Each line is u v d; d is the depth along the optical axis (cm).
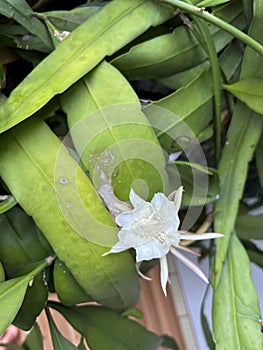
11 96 28
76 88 29
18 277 30
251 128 34
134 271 32
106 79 29
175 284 46
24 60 34
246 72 32
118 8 30
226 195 34
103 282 30
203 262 42
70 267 29
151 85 36
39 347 39
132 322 36
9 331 44
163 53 31
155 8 30
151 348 37
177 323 46
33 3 33
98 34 29
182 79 32
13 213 32
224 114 35
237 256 33
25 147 28
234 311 32
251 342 31
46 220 28
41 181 28
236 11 33
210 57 31
